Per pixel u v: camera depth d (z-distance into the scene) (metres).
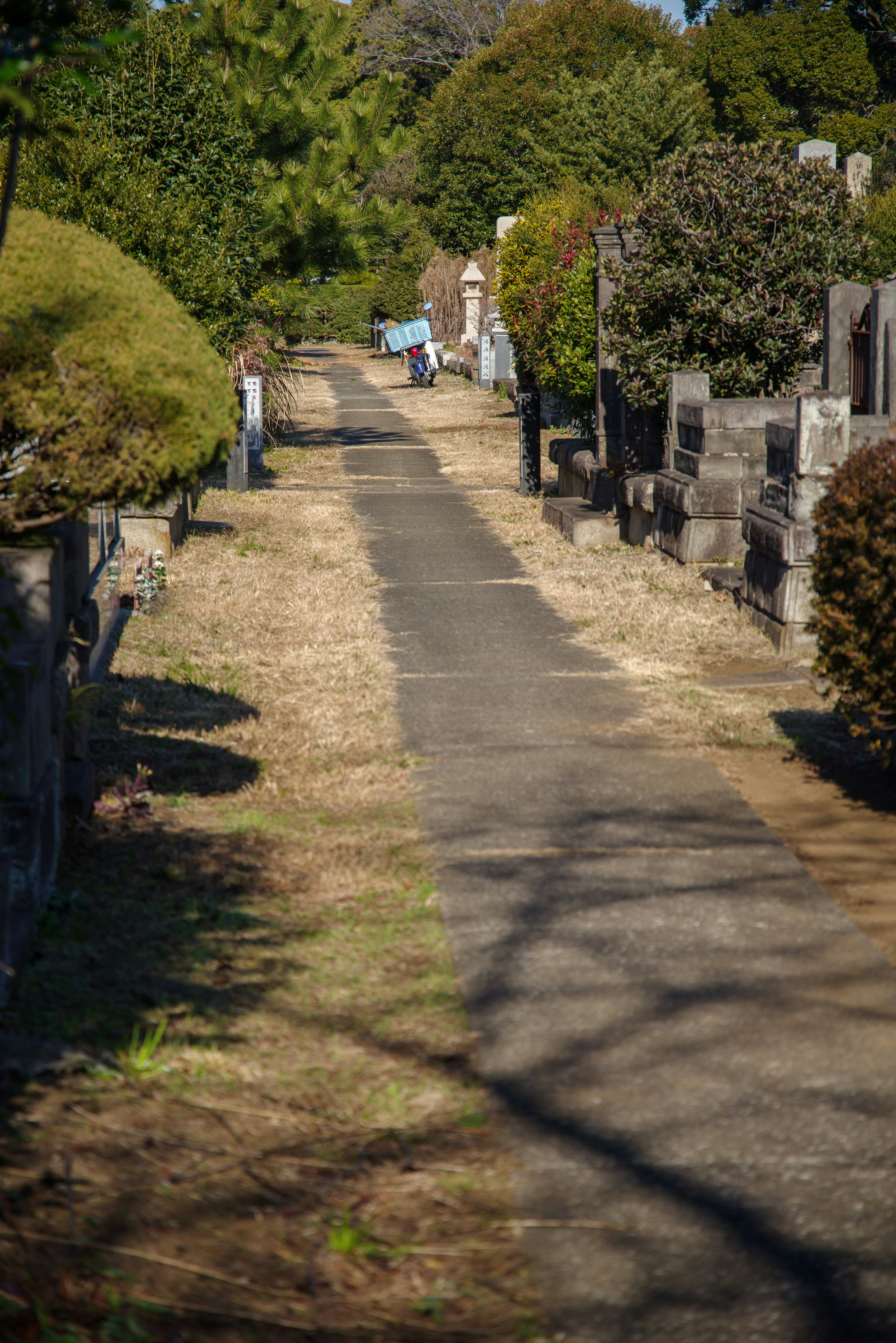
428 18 102.25
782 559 12.62
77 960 6.30
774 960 6.39
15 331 6.47
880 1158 4.74
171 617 14.53
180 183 25.47
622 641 13.64
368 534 21.72
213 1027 5.68
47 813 6.94
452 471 31.44
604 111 64.69
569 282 24.55
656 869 7.58
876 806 8.70
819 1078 5.30
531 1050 5.53
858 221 19.03
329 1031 5.68
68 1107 5.00
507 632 14.22
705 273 18.41
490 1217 4.41
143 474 6.94
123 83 24.78
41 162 21.11
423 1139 4.86
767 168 18.64
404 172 84.31
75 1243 4.20
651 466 20.98
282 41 34.88
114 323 6.92
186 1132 4.87
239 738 10.25
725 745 10.05
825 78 74.00
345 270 37.34
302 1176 4.62
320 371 67.31
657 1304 4.01
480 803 8.74
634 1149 4.80
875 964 6.36
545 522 23.00
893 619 7.82
